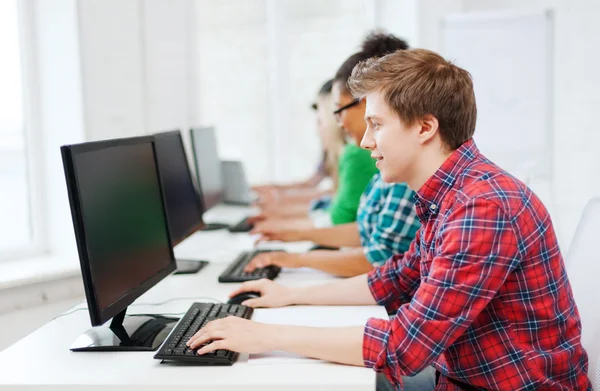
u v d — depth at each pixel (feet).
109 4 8.39
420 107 4.10
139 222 5.07
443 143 4.21
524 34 12.29
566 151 12.41
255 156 13.78
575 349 4.22
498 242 3.79
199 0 12.76
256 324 4.25
